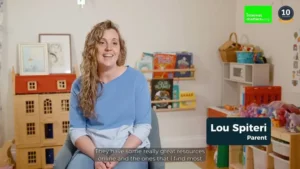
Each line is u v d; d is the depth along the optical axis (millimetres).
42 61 3221
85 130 1822
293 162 2244
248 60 3318
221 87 3848
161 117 3689
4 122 3326
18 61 3293
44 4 3314
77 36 3416
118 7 3486
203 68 3779
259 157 2676
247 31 3617
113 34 1800
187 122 3777
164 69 3617
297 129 2299
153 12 3580
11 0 3238
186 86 3742
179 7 3646
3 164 3000
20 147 3064
